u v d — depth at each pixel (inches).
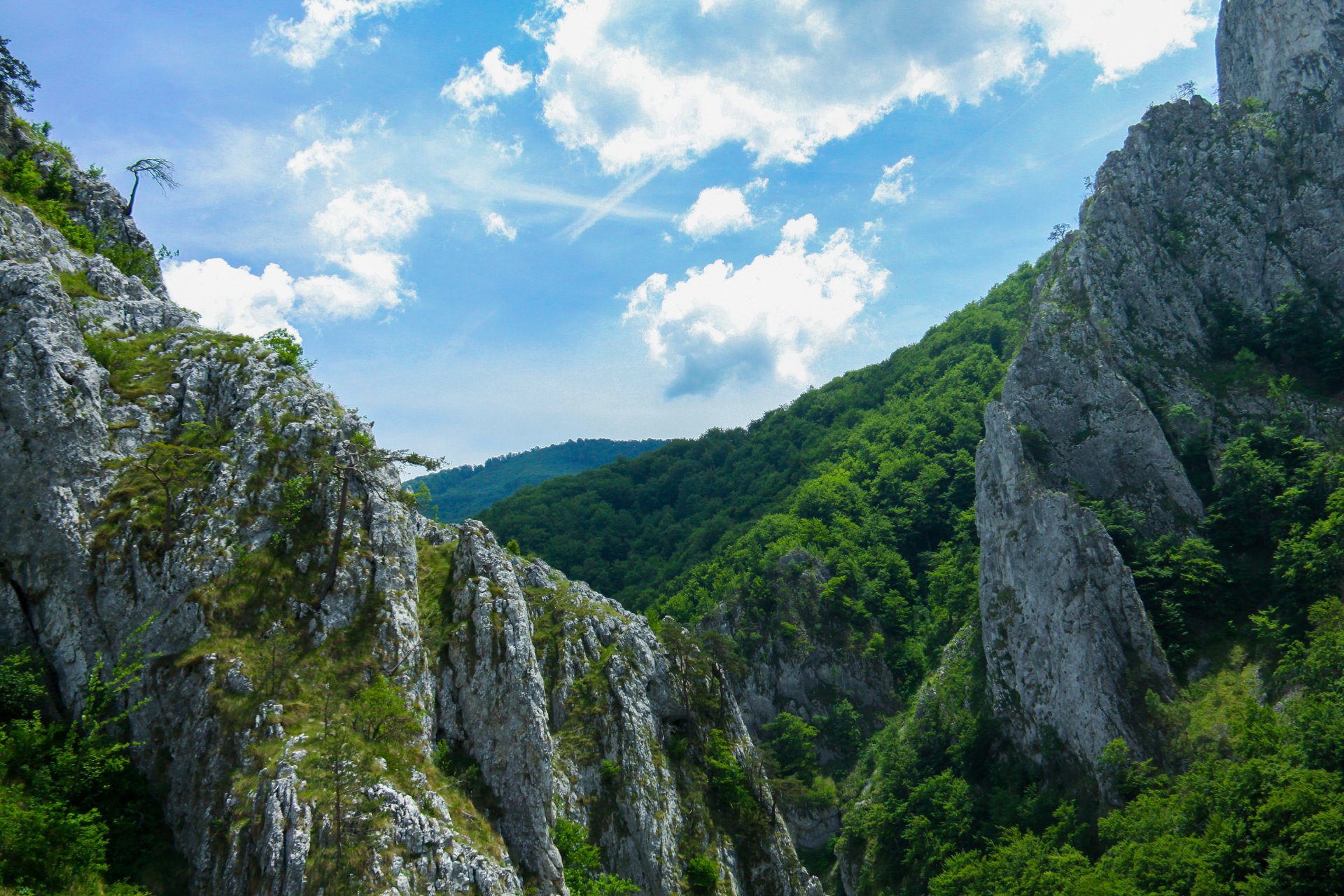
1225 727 3565.5
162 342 2322.8
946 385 7859.3
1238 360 4913.9
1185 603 4133.9
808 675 5497.1
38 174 2696.9
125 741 1742.1
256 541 2003.0
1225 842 2824.8
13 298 2001.7
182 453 2075.5
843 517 6761.8
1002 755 4237.2
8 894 1349.7
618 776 2490.2
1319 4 5698.8
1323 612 3501.5
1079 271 5265.8
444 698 2059.5
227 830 1565.0
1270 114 5634.8
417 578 2269.9
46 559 1838.1
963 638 4842.5
